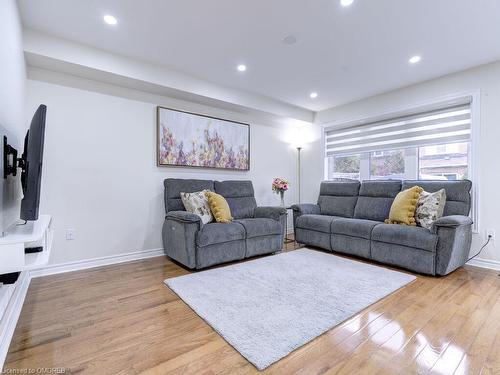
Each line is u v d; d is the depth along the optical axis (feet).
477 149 10.09
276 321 5.89
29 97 8.66
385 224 10.24
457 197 9.82
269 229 11.00
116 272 9.18
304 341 5.17
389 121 13.30
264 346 4.99
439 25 7.59
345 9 6.92
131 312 6.33
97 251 9.88
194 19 7.38
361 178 14.58
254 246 10.60
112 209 10.20
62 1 6.61
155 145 11.30
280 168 16.10
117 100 10.33
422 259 8.77
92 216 9.77
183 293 7.34
